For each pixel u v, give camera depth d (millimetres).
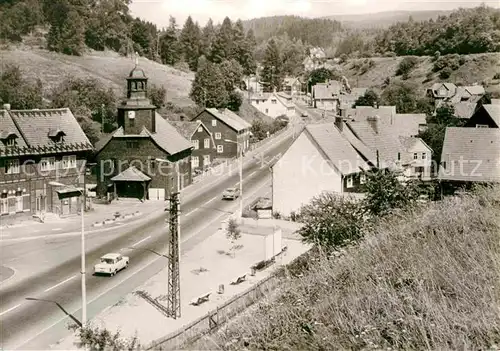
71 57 158250
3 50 147500
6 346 30688
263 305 24031
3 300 38250
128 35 190875
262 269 46281
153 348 25891
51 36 159125
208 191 78688
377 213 41781
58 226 59344
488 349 14305
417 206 38875
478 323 15297
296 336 17469
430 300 16688
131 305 37625
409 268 19969
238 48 194500
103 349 28938
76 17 162250
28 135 62625
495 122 75875
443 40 194875
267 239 48750
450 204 29781
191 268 46312
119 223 61094
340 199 43125
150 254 49969
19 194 60938
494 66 169375
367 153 66875
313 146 61875
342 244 37812
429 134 83562
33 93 101938
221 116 106500
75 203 65438
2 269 44906
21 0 165500
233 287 41594
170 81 161500
